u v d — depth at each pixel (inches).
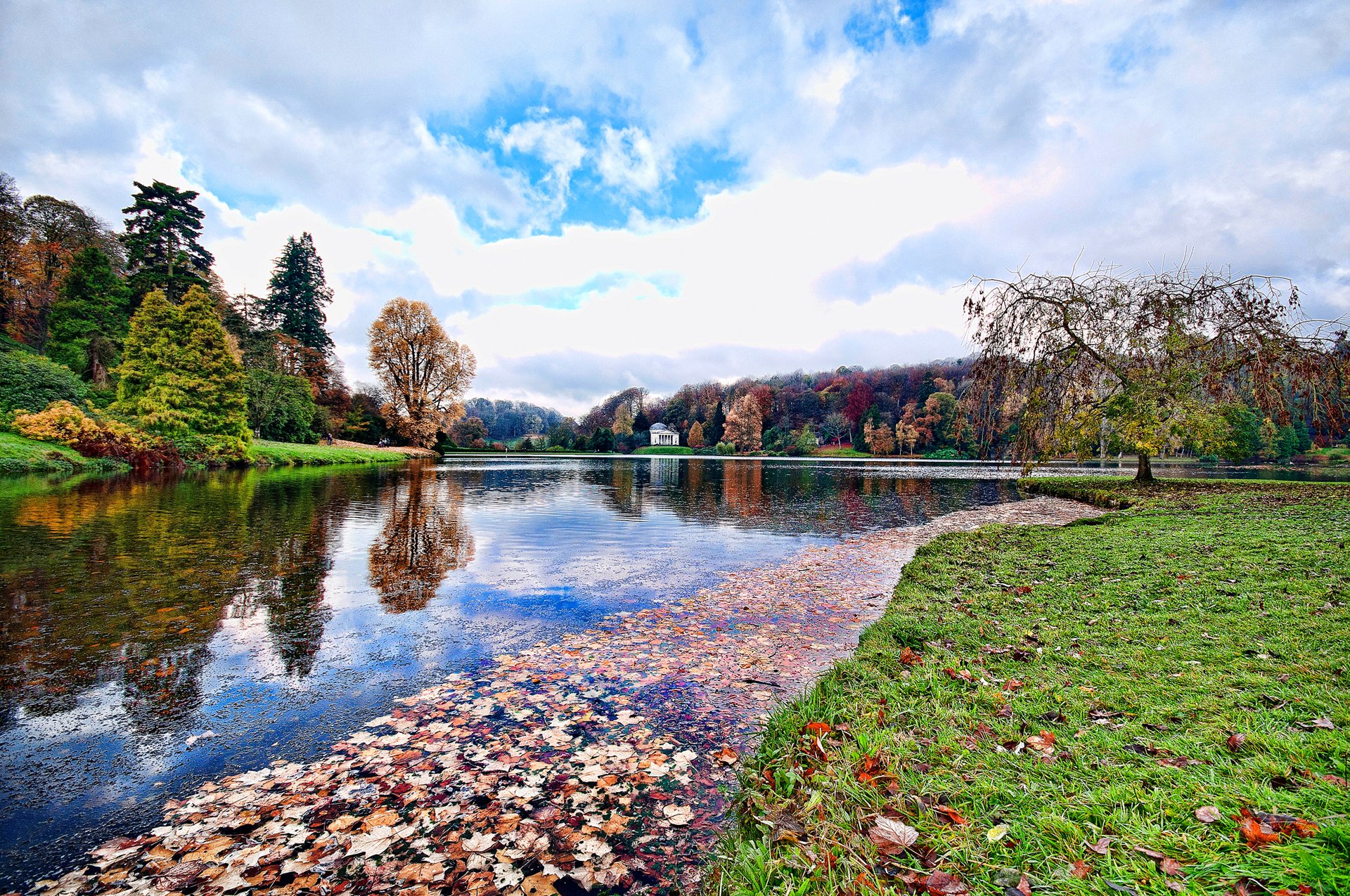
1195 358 511.8
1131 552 265.0
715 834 98.1
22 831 100.8
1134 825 75.2
